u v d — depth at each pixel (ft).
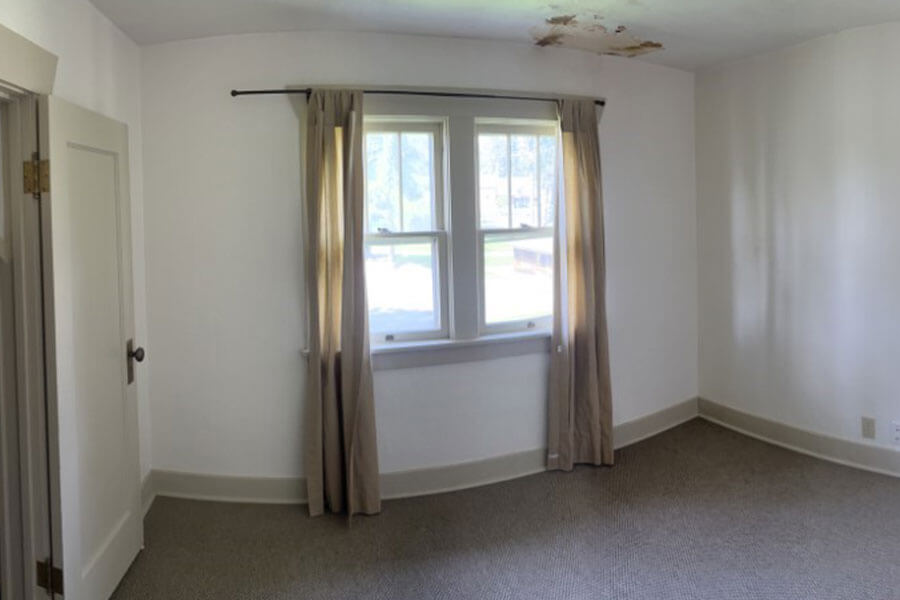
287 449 10.07
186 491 10.14
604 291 11.07
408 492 10.27
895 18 9.90
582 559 8.13
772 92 11.67
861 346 10.81
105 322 7.52
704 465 11.15
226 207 9.80
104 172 7.57
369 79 9.78
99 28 8.36
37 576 6.45
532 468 11.10
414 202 10.30
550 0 8.62
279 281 9.91
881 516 9.09
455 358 10.41
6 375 6.43
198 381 10.03
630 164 12.07
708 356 13.38
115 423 7.76
